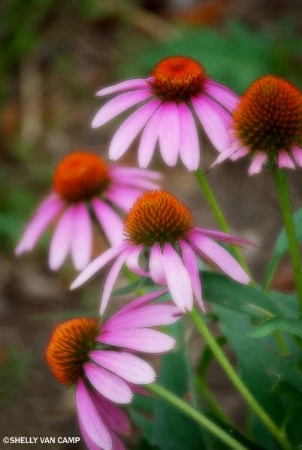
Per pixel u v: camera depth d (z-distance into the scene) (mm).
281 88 821
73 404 1211
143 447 913
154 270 811
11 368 1246
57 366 825
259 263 1389
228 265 819
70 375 825
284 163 812
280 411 879
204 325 816
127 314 818
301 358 815
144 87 870
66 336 825
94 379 803
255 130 818
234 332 890
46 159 1656
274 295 907
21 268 1448
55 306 1374
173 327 937
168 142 841
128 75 1745
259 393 881
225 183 1571
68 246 1040
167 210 828
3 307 1378
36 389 1232
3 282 1428
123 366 795
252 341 887
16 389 1231
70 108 1769
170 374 920
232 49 1617
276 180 824
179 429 900
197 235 831
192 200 1545
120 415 825
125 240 838
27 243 1062
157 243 825
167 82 858
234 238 832
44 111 1769
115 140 850
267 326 788
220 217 874
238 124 827
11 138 1710
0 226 1446
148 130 849
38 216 1067
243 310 826
